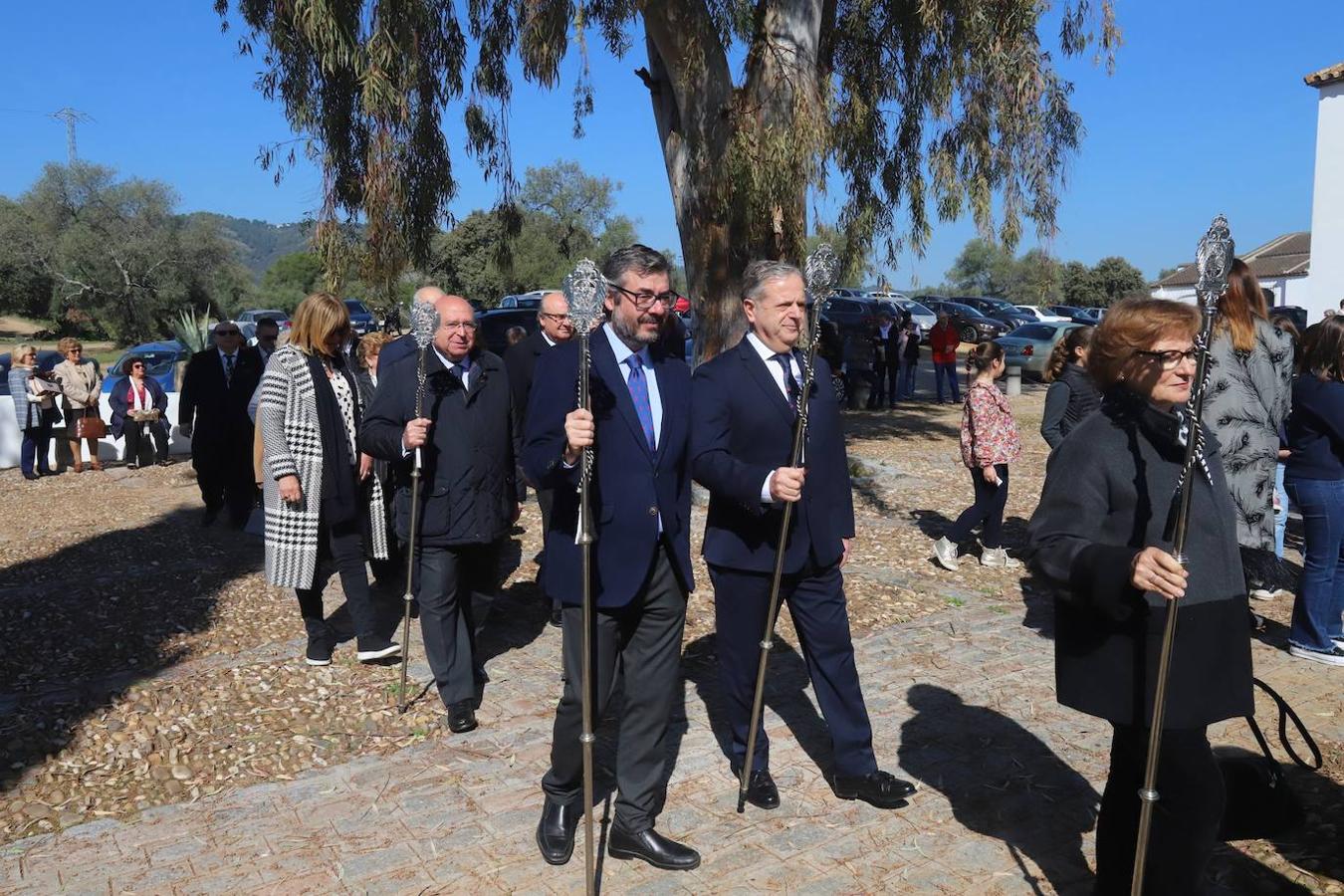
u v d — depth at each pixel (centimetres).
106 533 920
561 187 4875
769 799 382
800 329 367
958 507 948
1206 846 259
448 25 990
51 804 392
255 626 619
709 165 822
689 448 357
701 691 498
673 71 816
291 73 977
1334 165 2814
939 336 1992
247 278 5525
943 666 525
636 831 347
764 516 366
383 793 398
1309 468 509
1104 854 288
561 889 332
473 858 351
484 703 489
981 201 1024
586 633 316
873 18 1059
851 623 592
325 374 511
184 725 462
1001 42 940
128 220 5216
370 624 532
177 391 1506
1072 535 261
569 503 343
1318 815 366
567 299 309
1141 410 260
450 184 1002
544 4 759
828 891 330
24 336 5603
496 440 475
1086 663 260
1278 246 4134
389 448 460
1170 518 251
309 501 505
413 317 451
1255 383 483
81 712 478
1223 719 251
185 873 344
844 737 384
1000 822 370
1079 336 602
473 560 498
